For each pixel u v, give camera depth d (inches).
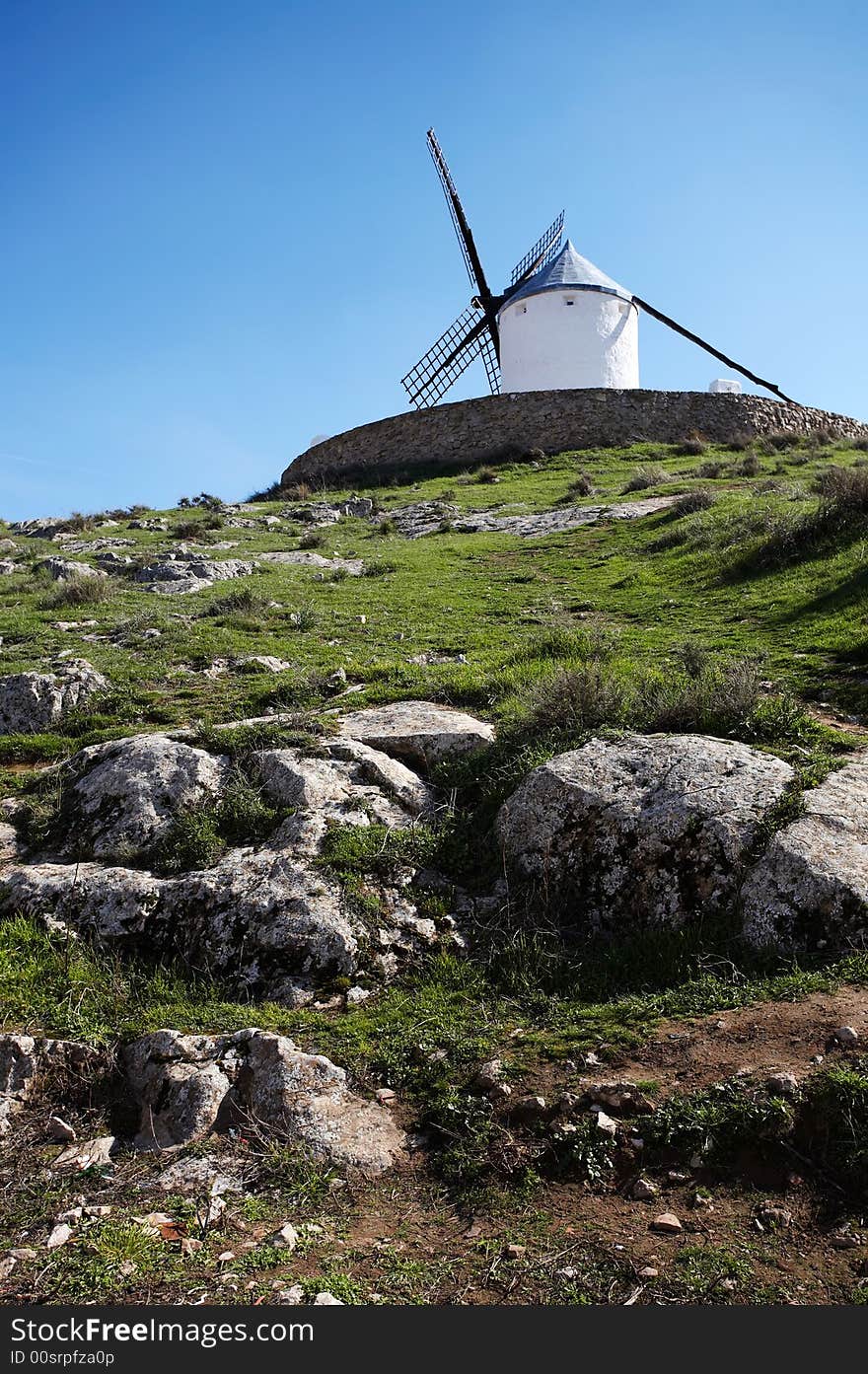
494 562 862.5
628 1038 234.4
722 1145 200.4
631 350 1817.2
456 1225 193.0
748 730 356.2
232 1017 261.9
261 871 307.0
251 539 1084.5
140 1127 233.1
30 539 1155.9
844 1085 199.9
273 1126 221.5
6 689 478.9
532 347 1770.4
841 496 677.3
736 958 261.6
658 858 291.9
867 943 250.5
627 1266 176.1
